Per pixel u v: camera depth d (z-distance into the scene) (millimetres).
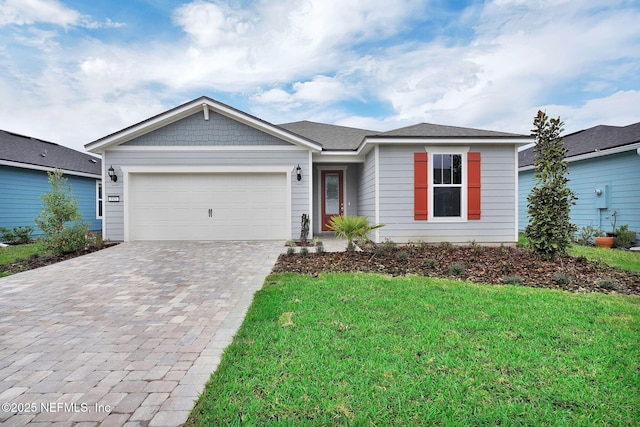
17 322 3766
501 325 3385
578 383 2359
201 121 10039
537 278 5469
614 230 10273
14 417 2092
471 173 9273
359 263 6617
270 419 2037
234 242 9742
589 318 3555
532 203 7004
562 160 6785
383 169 9305
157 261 7152
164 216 10125
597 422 1984
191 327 3584
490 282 5258
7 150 12391
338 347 2939
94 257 7621
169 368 2697
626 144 9656
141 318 3871
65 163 14305
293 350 2902
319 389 2324
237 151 10070
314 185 12477
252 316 3729
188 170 10016
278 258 7352
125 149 9906
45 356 2928
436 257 7156
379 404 2160
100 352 2996
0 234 11406
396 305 4035
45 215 8094
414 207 9289
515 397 2223
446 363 2650
